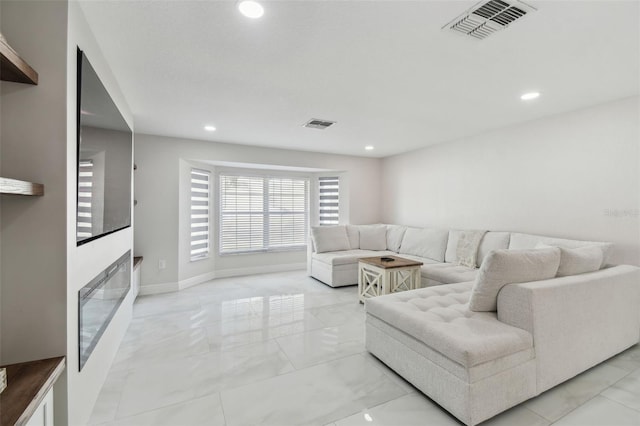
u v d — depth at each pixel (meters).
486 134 4.02
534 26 1.70
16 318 1.24
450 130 3.92
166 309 3.41
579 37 1.81
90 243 1.64
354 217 5.87
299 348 2.44
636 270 2.37
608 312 2.13
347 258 4.44
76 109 1.42
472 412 1.49
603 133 2.88
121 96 2.54
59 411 1.29
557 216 3.23
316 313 3.28
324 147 5.04
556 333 1.81
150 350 2.40
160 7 1.53
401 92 2.69
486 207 4.01
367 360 2.24
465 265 3.78
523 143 3.57
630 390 1.84
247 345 2.49
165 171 4.21
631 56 2.03
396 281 3.66
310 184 6.00
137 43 1.87
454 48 1.94
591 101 2.86
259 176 5.53
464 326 1.76
